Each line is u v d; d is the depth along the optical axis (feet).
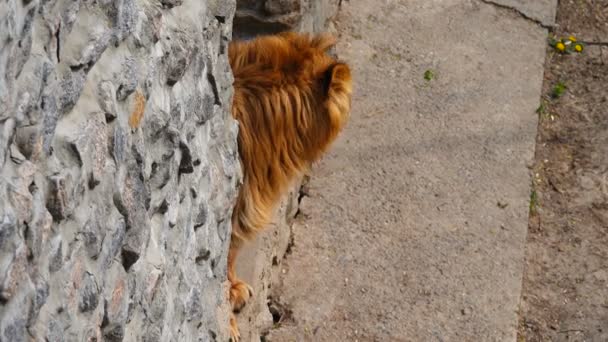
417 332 27.25
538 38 37.60
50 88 12.07
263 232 27.25
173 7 16.99
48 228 12.09
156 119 15.76
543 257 30.32
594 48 38.11
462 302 28.12
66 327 12.80
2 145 10.88
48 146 12.09
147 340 16.22
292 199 29.66
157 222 16.58
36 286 11.75
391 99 34.40
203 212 19.13
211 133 19.63
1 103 10.73
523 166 32.50
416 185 31.53
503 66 36.11
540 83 35.65
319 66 23.98
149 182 15.75
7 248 10.98
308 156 24.67
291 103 23.38
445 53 36.40
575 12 39.42
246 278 25.89
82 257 13.29
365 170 31.86
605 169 33.37
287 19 30.25
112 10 13.87
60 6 12.34
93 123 13.29
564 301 29.09
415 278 28.73
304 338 27.02
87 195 13.34
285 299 27.91
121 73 14.24
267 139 23.56
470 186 31.63
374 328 27.30
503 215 30.83
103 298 14.12
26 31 11.35
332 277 28.66
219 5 19.30
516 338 27.37
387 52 36.24
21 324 11.35
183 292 18.17
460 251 29.55
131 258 15.07
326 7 35.55
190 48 17.04
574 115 35.24
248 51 23.76
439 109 34.19
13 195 11.09
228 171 20.75
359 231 30.04
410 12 37.96
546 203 32.07
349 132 32.99
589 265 30.22
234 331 24.12
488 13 38.22
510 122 33.99
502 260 29.40
